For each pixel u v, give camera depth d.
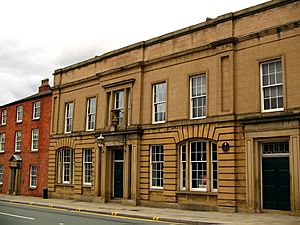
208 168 20.44
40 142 35.34
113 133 25.75
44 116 35.41
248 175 18.56
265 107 18.72
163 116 23.53
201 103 21.47
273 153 18.25
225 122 19.77
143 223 15.91
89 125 29.30
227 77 20.11
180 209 21.33
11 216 18.64
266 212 18.08
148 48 24.92
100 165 27.12
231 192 19.00
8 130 41.19
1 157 41.50
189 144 21.66
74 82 31.02
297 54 17.70
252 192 18.34
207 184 20.39
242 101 19.42
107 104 27.25
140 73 24.88
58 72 33.06
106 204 25.17
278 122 17.77
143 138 24.20
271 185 18.12
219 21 20.81
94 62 29.42
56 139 32.09
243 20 19.91
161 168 23.17
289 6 18.23
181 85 22.41
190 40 22.33
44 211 21.61
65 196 30.39
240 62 19.75
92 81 29.34
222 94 20.17
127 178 24.56
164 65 23.59
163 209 21.55
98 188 26.89
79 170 29.11
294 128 17.20
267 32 18.77
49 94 35.12
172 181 21.98
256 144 18.61
